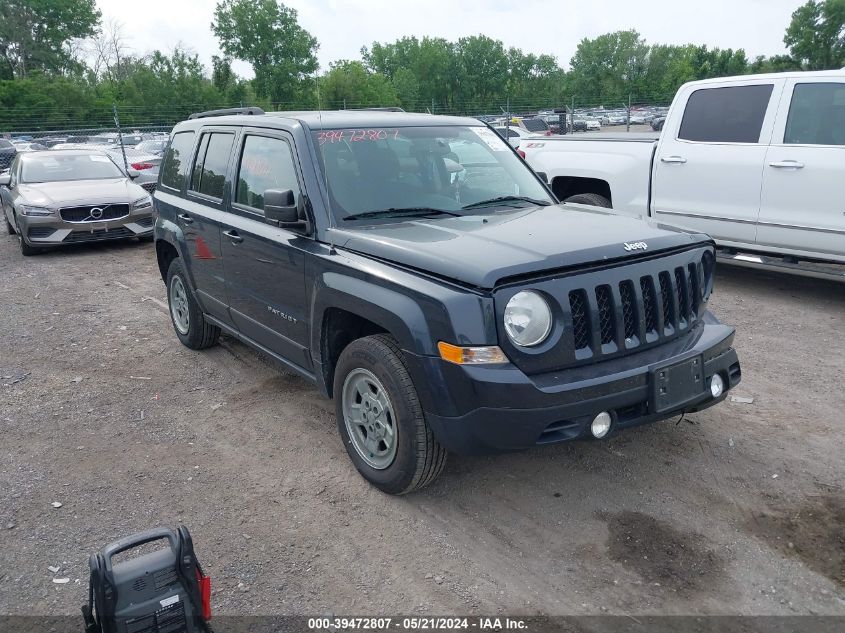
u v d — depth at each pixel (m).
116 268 10.16
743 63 78.38
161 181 6.32
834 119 6.50
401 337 3.39
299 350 4.39
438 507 3.74
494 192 4.66
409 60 103.75
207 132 5.55
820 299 7.25
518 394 3.14
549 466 4.11
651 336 3.59
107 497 3.96
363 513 3.72
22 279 9.55
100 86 59.16
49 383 5.68
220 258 5.16
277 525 3.64
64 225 10.98
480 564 3.29
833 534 3.41
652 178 7.87
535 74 105.69
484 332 3.16
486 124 5.29
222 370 5.83
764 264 7.08
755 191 7.00
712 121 7.38
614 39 99.44
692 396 3.58
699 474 3.98
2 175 12.64
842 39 69.19
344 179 4.23
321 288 3.92
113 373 5.86
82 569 3.34
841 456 4.13
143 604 2.46
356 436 3.97
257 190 4.73
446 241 3.60
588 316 3.35
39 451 4.52
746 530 3.47
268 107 59.69
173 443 4.58
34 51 76.12
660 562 3.26
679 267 3.73
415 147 4.61
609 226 3.89
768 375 5.35
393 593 3.12
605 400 3.28
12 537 3.60
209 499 3.90
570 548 3.38
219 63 58.06
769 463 4.08
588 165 8.41
